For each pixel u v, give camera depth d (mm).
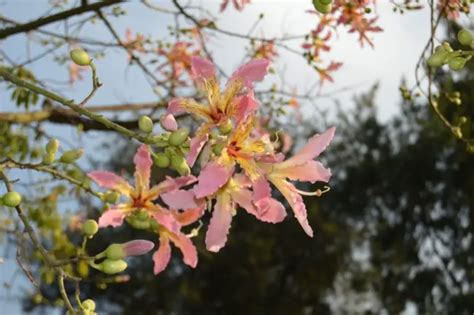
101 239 14633
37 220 5473
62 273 2486
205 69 2492
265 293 18000
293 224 17953
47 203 5574
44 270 4414
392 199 19219
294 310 18391
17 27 4426
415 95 4312
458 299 18484
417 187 18641
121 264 2543
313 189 18672
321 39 5383
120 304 17906
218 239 2625
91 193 2797
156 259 2828
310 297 18625
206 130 2443
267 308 18297
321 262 18375
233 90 2482
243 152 2479
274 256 18172
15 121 5199
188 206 2645
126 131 2463
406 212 19156
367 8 4738
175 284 17859
